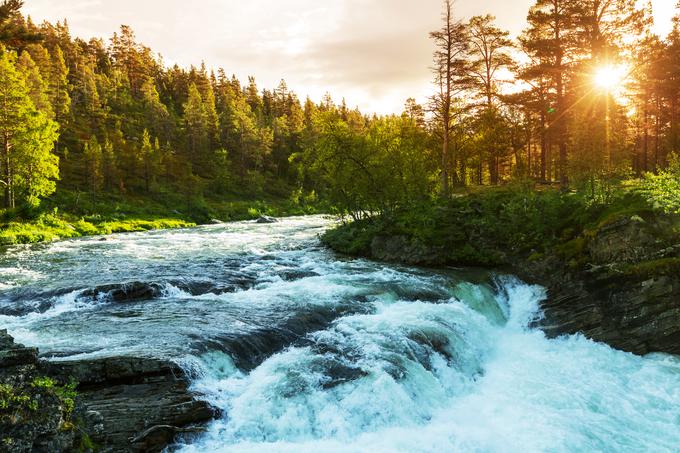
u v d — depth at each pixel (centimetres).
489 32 4394
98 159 7950
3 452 703
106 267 2669
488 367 1612
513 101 4153
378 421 1123
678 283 1756
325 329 1555
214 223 7531
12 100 5450
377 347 1391
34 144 5419
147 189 9050
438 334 1555
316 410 1095
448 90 3691
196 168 11969
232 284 2138
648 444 1135
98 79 13925
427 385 1303
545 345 1862
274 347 1391
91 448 832
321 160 3428
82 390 1016
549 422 1206
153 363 1093
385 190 3375
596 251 2083
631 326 1806
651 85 4106
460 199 3297
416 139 3625
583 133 2633
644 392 1436
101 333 1393
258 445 973
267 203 10512
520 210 2722
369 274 2395
